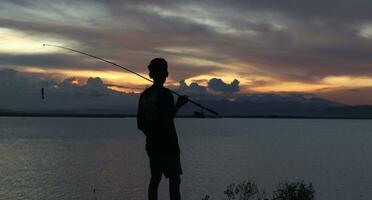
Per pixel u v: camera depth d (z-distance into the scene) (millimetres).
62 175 86312
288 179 86750
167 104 5234
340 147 188625
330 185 81312
